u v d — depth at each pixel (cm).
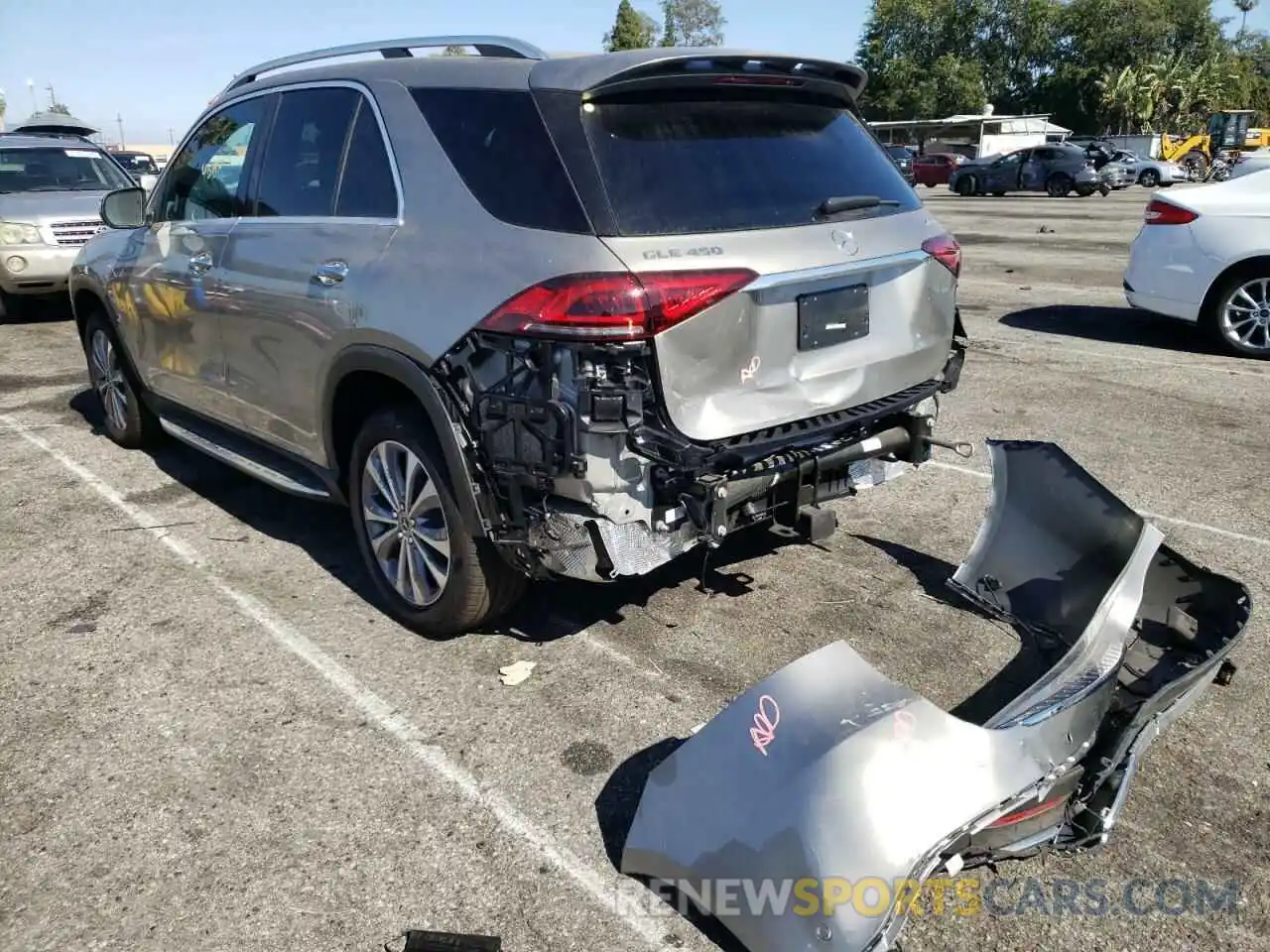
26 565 448
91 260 574
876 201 359
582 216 294
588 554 302
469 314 308
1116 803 263
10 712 336
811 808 230
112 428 610
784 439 320
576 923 247
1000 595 383
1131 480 534
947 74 6819
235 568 444
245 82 462
